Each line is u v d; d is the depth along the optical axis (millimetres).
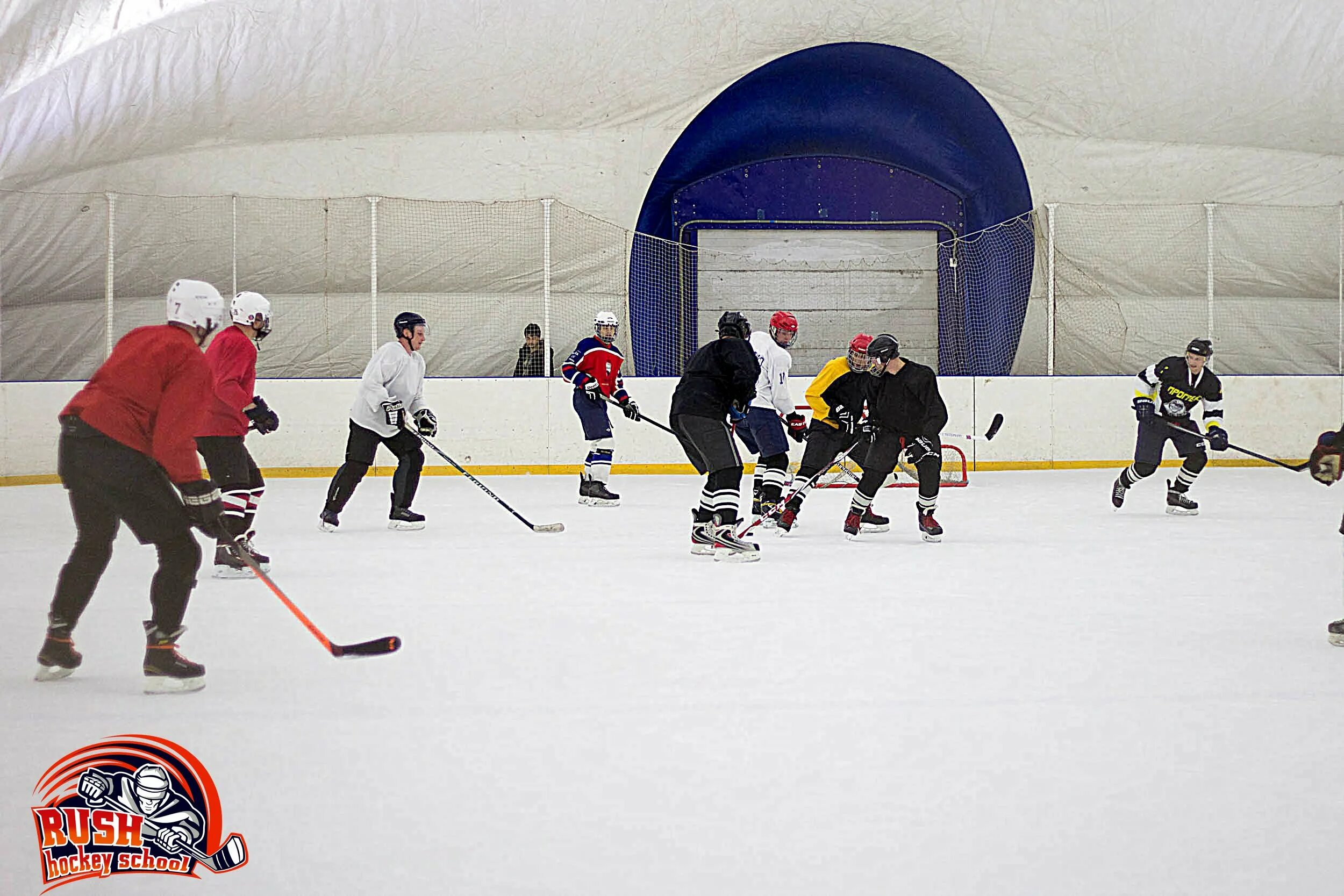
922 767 2705
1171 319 16375
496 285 15828
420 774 2670
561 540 7543
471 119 15320
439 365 15758
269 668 3777
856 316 18109
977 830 2309
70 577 3551
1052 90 15758
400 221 15508
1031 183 16297
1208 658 3869
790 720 3113
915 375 7383
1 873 2131
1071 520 8711
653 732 3004
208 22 14523
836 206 18344
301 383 13688
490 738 2957
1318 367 16531
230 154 15227
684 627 4469
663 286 17953
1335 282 16359
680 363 18000
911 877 2080
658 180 17500
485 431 13859
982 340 17766
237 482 5910
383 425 8047
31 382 13266
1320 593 5273
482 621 4609
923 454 7352
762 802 2473
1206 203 15602
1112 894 2008
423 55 14828
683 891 2025
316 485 12484
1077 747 2861
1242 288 16359
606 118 15555
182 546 3461
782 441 8172
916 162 18328
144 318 15555
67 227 14930
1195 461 8945
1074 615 4707
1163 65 15500
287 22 14562
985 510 9492
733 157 17969
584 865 2141
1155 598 5145
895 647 4074
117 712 3221
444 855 2191
